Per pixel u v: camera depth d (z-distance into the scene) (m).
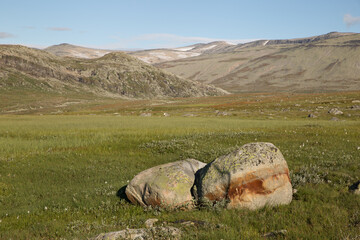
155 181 10.49
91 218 10.41
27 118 60.28
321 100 89.12
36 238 8.66
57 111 145.50
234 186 9.29
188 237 7.09
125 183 14.55
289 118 55.47
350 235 7.18
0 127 38.31
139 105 138.25
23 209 12.12
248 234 7.36
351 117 51.53
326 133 25.08
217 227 7.91
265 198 9.31
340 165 14.09
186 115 71.38
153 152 21.75
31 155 21.72
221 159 10.07
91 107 151.62
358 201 9.55
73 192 13.91
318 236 7.22
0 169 18.48
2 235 9.05
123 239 7.14
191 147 22.14
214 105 103.75
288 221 8.28
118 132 31.09
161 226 7.91
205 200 9.61
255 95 149.75
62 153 22.14
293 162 15.59
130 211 10.63
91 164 19.19
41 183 15.88
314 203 9.74
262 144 10.06
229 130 31.25
